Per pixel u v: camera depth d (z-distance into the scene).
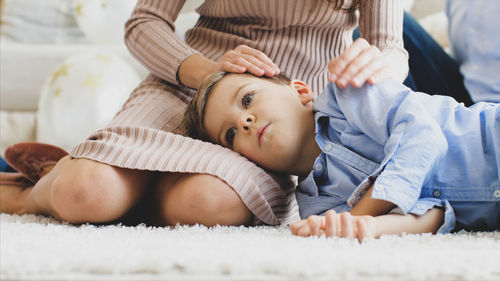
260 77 1.24
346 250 0.71
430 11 2.80
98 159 1.07
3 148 2.58
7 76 2.68
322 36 1.47
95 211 1.06
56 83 2.55
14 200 1.39
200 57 1.41
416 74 1.88
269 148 1.14
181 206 1.07
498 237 0.92
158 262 0.60
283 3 1.38
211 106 1.23
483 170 1.01
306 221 0.88
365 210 0.95
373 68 1.08
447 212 0.96
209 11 1.58
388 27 1.38
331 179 1.15
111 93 2.57
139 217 1.19
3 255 0.65
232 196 1.06
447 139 1.04
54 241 0.79
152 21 1.51
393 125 1.03
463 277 0.60
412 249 0.73
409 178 0.92
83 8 3.11
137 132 1.13
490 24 1.79
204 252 0.67
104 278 0.58
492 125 1.02
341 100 1.11
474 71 1.83
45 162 1.47
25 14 3.29
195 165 1.07
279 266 0.60
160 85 1.49
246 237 0.83
